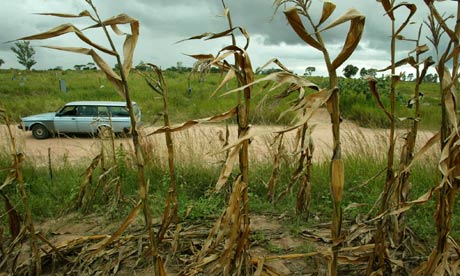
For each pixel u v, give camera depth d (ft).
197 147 19.90
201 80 6.56
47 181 16.33
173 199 8.93
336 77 4.84
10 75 106.22
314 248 10.00
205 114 45.96
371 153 17.72
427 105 43.80
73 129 34.91
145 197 5.78
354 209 12.46
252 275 7.79
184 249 9.83
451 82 5.43
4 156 17.99
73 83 81.87
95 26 4.84
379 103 7.14
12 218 9.23
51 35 4.74
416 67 7.59
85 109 35.19
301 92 6.50
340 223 5.49
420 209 12.25
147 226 5.89
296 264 9.25
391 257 8.55
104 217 12.82
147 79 8.15
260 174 16.05
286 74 5.00
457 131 5.29
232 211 6.71
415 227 10.87
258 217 12.69
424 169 15.67
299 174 11.02
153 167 17.03
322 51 4.81
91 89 73.00
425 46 7.23
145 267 9.22
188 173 16.74
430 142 5.85
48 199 14.32
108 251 9.30
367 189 14.58
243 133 6.34
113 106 35.17
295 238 10.86
